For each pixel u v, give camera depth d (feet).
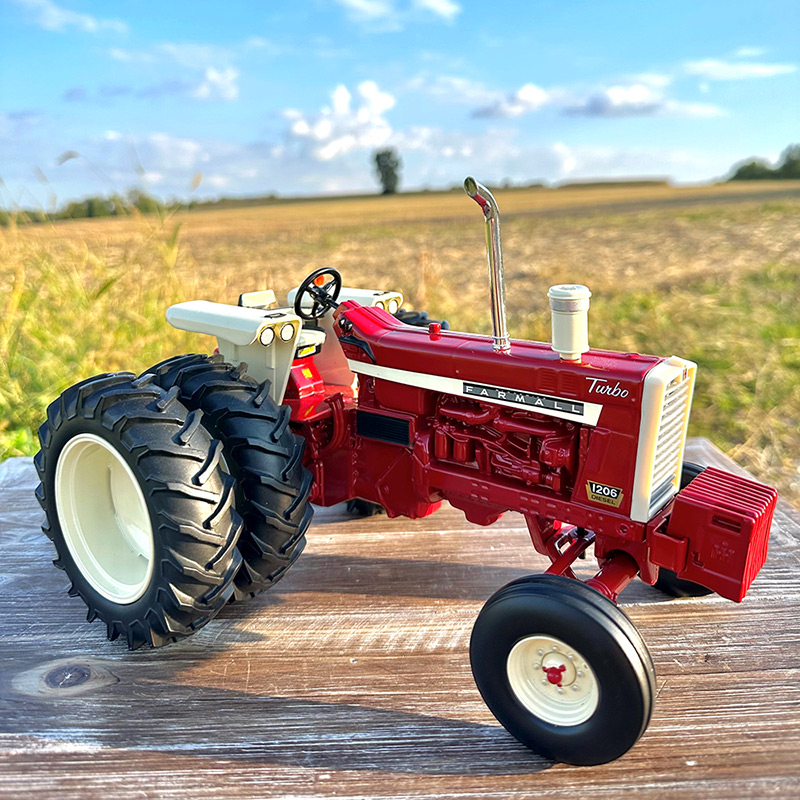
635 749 6.50
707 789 6.03
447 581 9.45
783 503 11.12
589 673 6.07
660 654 7.82
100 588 8.28
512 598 6.27
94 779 6.29
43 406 17.07
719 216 77.82
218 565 7.43
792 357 23.38
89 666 7.90
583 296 6.89
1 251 19.40
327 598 9.12
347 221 94.27
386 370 8.65
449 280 37.81
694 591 8.77
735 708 6.97
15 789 6.18
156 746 6.67
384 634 8.35
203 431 7.63
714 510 6.52
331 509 11.66
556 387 7.22
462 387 7.97
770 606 8.64
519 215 95.66
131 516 8.77
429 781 6.21
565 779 6.21
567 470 7.54
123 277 20.94
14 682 7.63
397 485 9.20
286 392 9.44
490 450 8.11
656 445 6.82
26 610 9.05
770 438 18.39
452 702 7.22
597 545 7.55
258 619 8.70
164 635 7.66
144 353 19.17
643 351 23.85
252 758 6.51
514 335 25.00
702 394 20.92
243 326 8.81
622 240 57.88
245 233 73.20
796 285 34.55
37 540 10.78
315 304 9.71
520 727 6.46
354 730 6.85
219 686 7.52
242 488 8.18
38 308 19.58
